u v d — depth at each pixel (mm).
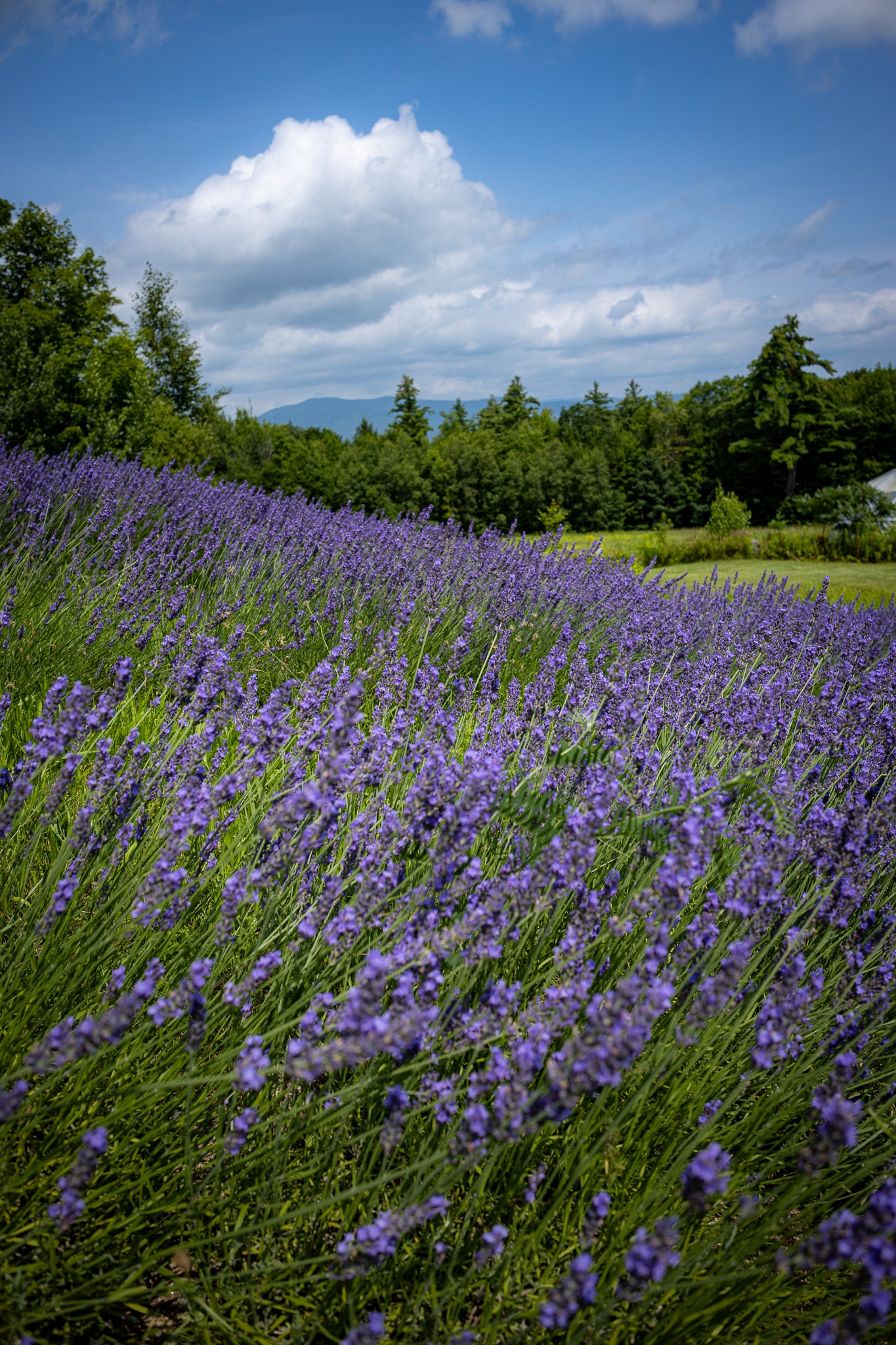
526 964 2195
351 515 8133
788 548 24734
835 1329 1180
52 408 21750
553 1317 1244
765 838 2373
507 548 7004
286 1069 1368
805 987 1746
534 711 3264
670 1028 1901
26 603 4312
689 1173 1285
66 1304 1398
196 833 1960
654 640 5094
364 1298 1533
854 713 3602
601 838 2400
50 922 1778
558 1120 1446
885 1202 1178
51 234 29859
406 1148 1803
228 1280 1596
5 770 1993
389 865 1994
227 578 5336
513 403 89500
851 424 60188
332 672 3070
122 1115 1592
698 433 65938
